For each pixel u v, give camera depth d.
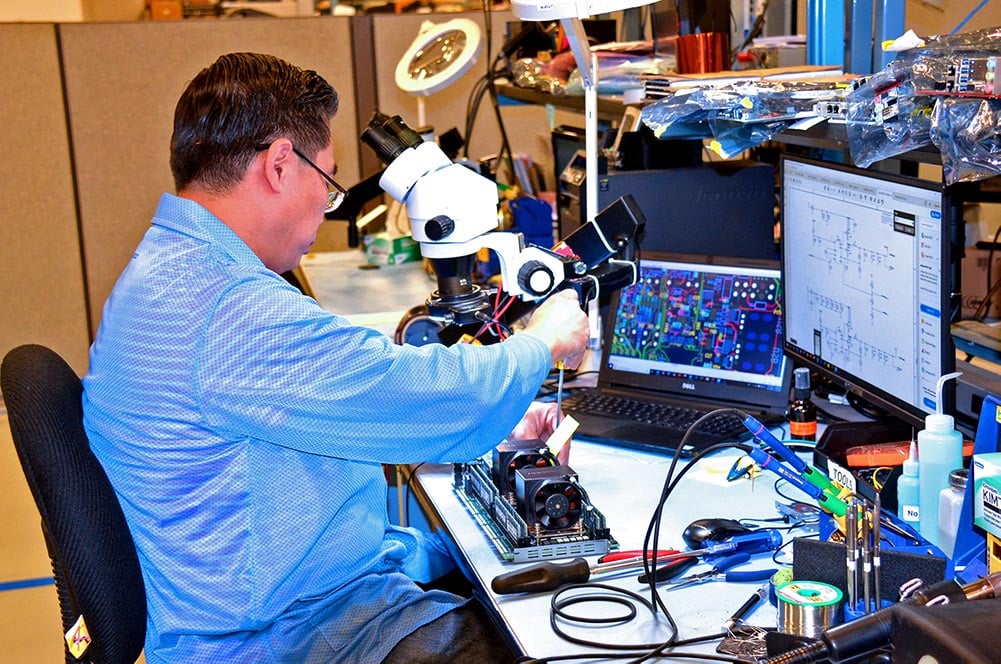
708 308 1.87
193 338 1.23
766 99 1.58
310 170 1.34
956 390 1.46
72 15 4.12
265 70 1.31
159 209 1.32
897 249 1.44
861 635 0.79
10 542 2.73
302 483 1.29
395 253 3.06
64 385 1.32
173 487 1.27
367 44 3.36
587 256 1.65
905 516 1.34
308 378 1.23
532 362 1.35
